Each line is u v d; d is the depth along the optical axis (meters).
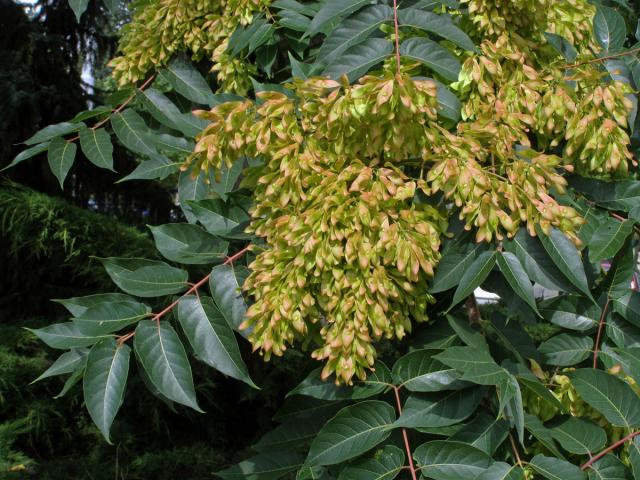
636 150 0.95
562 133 0.81
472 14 0.82
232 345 0.77
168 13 0.97
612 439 0.81
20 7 2.52
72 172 2.62
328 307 0.70
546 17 0.83
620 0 1.06
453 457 0.72
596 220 0.81
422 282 0.74
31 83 2.44
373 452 0.77
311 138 0.73
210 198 0.91
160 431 2.47
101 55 2.81
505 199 0.72
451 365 0.68
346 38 0.79
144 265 0.85
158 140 0.98
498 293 0.79
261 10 0.93
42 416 2.22
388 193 0.71
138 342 0.76
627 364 0.81
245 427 2.57
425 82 0.68
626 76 0.87
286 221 0.70
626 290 0.82
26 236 2.21
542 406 0.78
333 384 0.79
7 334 2.33
